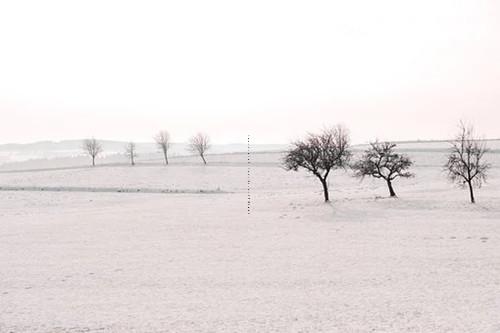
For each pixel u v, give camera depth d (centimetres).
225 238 3178
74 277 2150
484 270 2086
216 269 2253
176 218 4294
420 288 1828
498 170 8031
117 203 6328
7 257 2678
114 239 3250
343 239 3000
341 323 1448
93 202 6550
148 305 1684
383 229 3309
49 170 11919
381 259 2381
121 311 1617
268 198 5875
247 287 1912
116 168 11325
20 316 1582
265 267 2272
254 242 2994
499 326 1382
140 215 4625
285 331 1391
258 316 1534
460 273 2045
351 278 2017
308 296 1761
